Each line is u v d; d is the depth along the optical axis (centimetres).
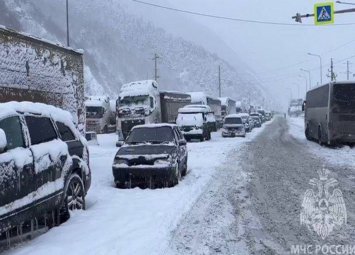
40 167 694
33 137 711
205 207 936
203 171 1509
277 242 689
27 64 1389
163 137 1291
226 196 1058
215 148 2534
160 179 1167
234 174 1433
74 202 842
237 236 721
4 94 1266
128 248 648
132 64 15012
